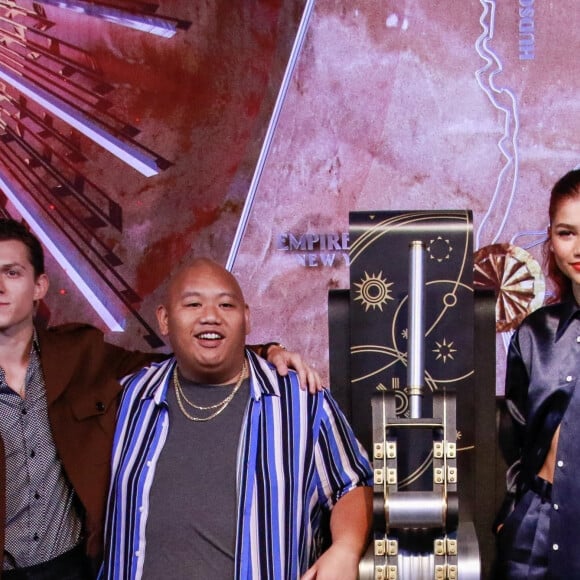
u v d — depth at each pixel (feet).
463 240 8.02
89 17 13.96
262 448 7.36
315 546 7.75
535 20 12.87
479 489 8.13
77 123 14.02
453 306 7.99
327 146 13.37
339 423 7.65
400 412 7.98
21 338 8.09
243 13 13.55
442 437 7.06
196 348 7.47
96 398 8.03
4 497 7.54
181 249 13.79
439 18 13.07
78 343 8.31
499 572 8.02
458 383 7.96
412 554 6.89
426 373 8.00
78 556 7.96
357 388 8.09
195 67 13.73
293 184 13.47
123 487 7.45
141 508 7.31
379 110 13.23
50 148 14.08
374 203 13.26
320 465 7.56
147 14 13.83
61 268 14.06
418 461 7.87
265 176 13.55
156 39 13.83
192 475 7.30
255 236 13.58
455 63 13.05
